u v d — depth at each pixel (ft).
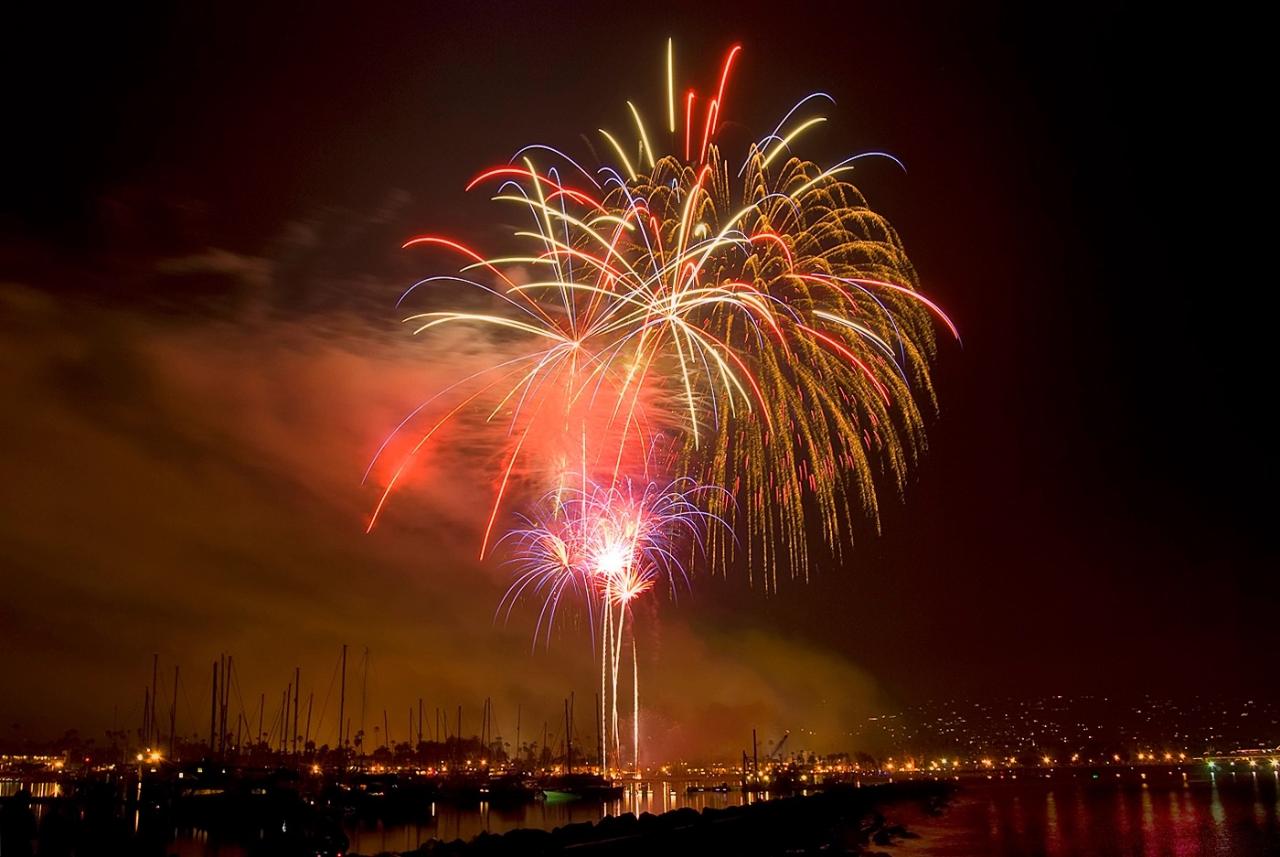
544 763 630.33
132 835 224.12
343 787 391.24
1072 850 226.38
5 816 220.02
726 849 195.00
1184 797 485.97
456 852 156.56
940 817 342.23
